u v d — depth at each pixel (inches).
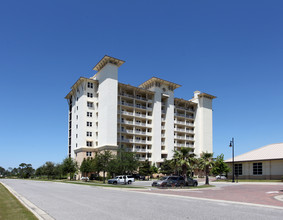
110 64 2967.5
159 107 3437.5
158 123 3376.0
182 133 3831.2
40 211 516.7
